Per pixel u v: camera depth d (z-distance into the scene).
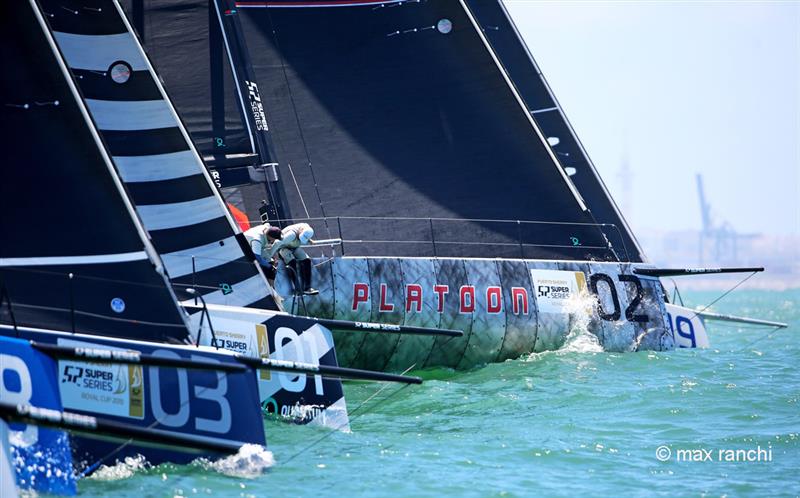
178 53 62.50
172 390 38.53
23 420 31.12
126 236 39.75
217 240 49.69
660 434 48.00
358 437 46.19
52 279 38.44
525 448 44.91
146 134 48.72
